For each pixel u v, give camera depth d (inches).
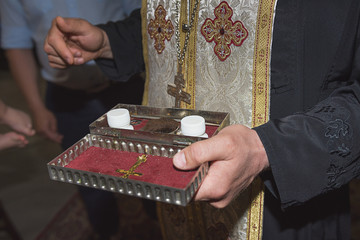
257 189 43.5
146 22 49.1
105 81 83.4
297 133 34.2
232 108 43.4
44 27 79.4
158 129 37.9
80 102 85.3
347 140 34.6
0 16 83.0
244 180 34.1
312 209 43.7
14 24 82.7
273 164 34.1
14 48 85.0
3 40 85.0
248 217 45.5
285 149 34.1
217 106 44.6
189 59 45.0
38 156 138.9
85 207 108.3
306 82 40.7
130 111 42.6
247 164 32.8
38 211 114.4
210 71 43.8
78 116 86.6
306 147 34.1
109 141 37.4
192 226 53.8
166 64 47.9
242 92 42.3
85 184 32.2
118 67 56.1
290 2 38.4
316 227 44.9
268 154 33.9
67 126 88.0
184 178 31.8
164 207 56.6
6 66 219.0
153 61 50.0
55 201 118.2
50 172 32.9
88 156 36.7
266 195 44.4
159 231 101.7
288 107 41.1
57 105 86.4
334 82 40.6
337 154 34.7
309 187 35.3
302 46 39.1
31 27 81.7
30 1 76.6
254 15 39.2
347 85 39.0
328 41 38.4
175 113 40.6
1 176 130.2
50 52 50.9
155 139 35.4
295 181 34.9
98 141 38.0
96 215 99.3
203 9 42.2
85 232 105.9
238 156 31.5
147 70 52.8
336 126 34.6
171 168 33.5
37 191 122.8
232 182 32.5
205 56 43.6
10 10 80.7
